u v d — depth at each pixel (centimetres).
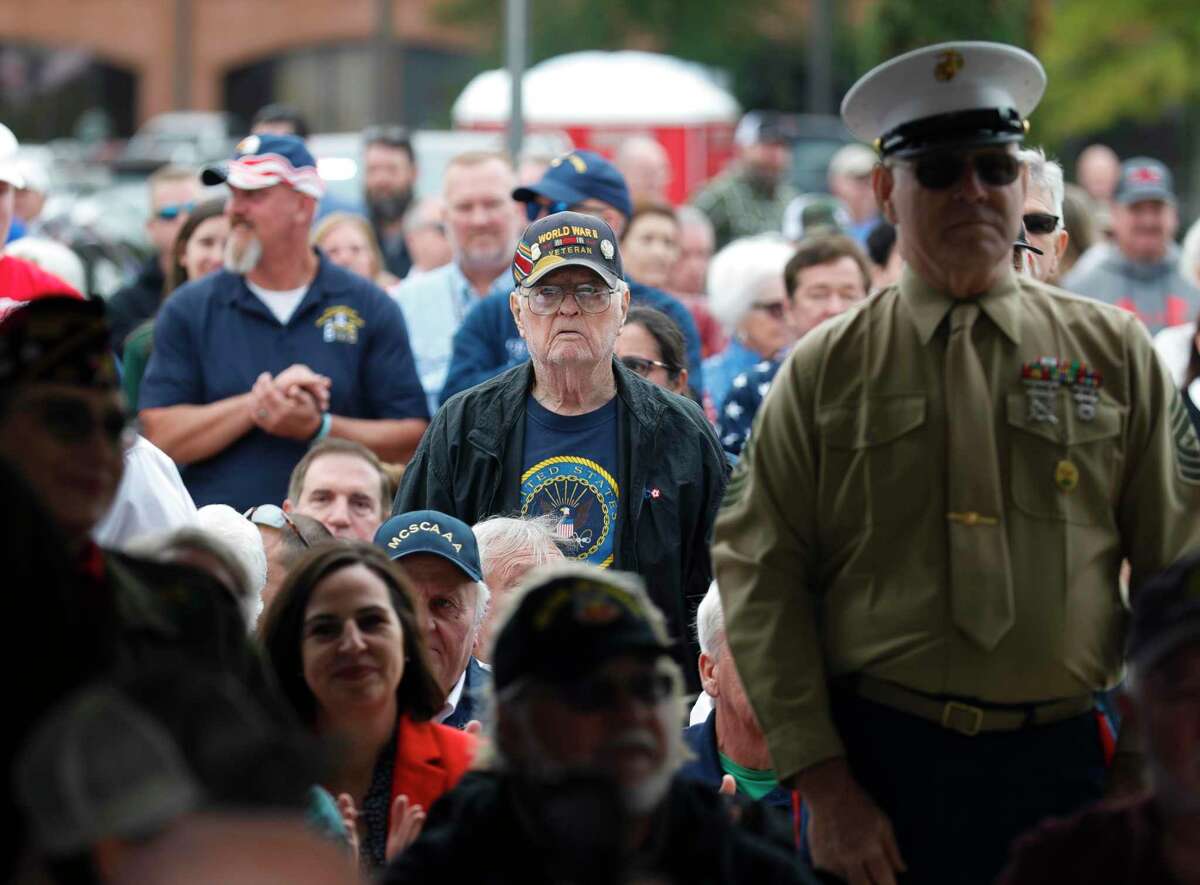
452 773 1123
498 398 1443
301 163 1738
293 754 693
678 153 4428
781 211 3481
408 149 3041
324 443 1568
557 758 831
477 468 1425
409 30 8875
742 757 1194
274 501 1686
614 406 1430
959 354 970
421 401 1770
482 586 1330
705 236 2817
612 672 834
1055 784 970
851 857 964
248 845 653
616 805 788
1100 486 971
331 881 656
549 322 1410
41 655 749
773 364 1864
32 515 767
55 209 3312
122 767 661
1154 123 6612
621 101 4450
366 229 2352
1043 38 5391
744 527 1008
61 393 862
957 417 964
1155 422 982
